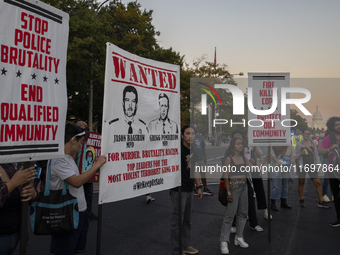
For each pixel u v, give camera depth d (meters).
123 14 20.64
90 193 5.03
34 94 2.10
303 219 5.82
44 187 2.70
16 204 2.30
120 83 2.94
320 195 6.78
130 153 3.05
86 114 25.17
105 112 2.78
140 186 3.15
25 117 2.04
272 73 4.33
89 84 20.55
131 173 3.05
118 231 5.06
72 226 2.65
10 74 1.96
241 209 4.36
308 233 4.96
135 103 3.12
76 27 14.77
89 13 15.67
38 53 2.13
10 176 2.33
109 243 4.50
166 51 22.11
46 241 4.70
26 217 2.07
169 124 3.59
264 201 5.74
